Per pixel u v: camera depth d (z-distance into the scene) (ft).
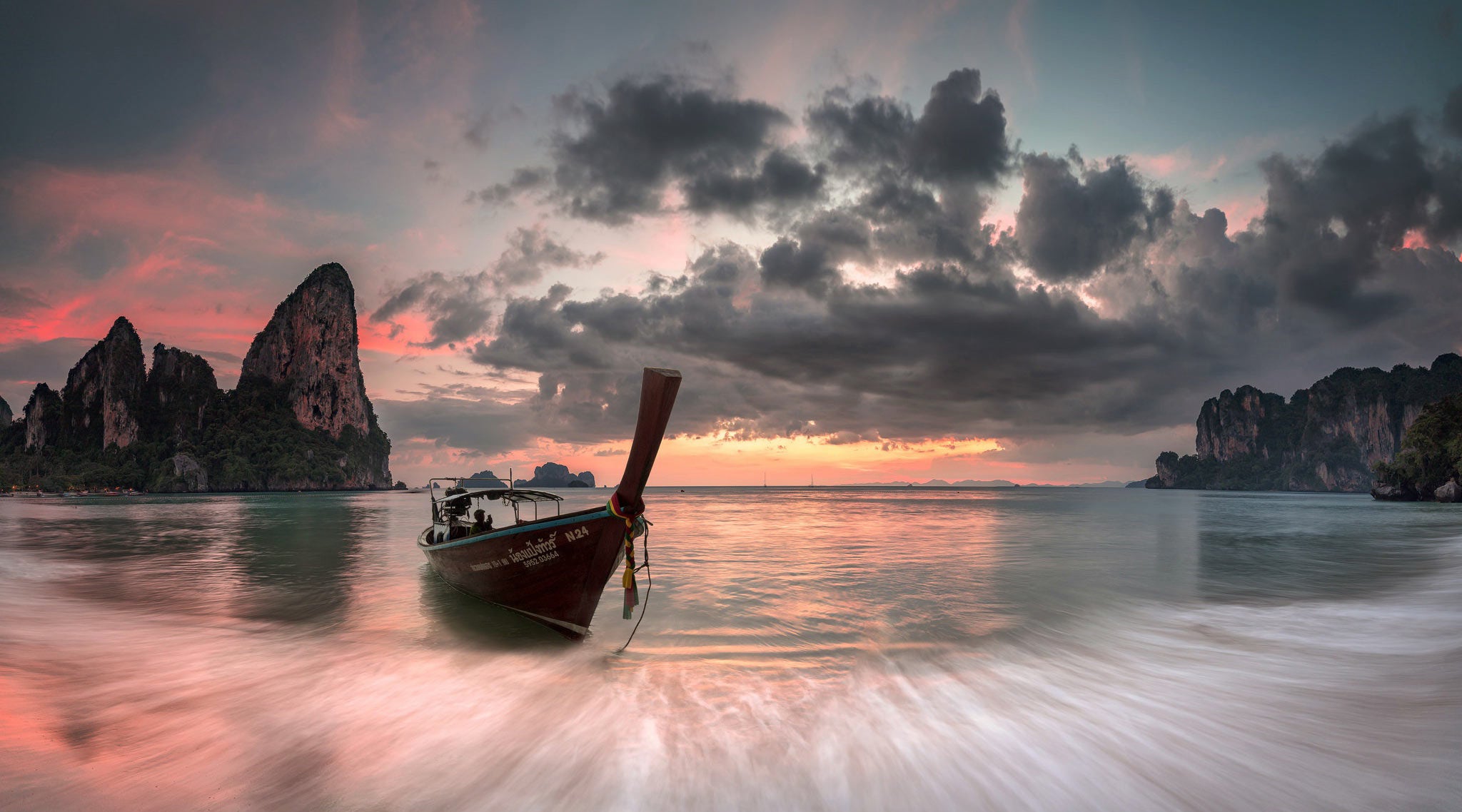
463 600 38.93
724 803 13.75
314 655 26.25
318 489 622.54
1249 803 13.79
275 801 13.85
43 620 32.89
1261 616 33.71
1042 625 31.37
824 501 280.72
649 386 22.31
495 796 14.12
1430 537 86.22
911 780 14.84
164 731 17.88
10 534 94.63
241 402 640.99
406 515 155.33
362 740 17.31
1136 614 34.14
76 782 14.55
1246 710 19.40
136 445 551.18
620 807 13.61
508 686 21.93
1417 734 17.17
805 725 18.08
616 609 35.65
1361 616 33.83
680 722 18.33
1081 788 14.51
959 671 23.49
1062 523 114.52
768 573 49.16
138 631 30.55
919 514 148.25
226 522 124.57
